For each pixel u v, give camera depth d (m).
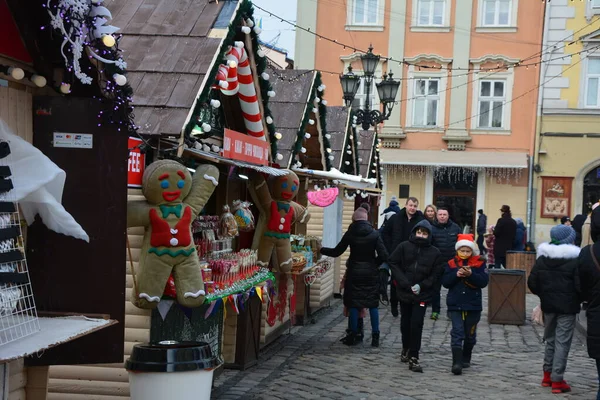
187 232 6.89
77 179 5.74
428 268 10.47
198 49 7.53
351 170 18.33
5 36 5.39
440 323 14.87
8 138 5.09
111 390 7.20
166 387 5.62
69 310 5.74
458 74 32.94
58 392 7.23
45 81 5.63
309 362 10.76
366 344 12.41
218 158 7.75
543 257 9.34
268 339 11.58
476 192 32.91
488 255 25.62
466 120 32.97
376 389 9.17
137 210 6.79
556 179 32.03
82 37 5.22
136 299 6.86
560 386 9.23
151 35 7.78
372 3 33.41
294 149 11.33
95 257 5.73
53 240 5.74
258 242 10.30
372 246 12.15
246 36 8.72
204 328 8.94
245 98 9.41
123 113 5.69
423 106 33.28
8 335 4.79
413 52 33.25
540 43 32.28
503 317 14.91
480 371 10.46
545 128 32.03
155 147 6.95
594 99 31.73
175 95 7.09
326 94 33.69
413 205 14.80
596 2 31.52
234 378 9.50
